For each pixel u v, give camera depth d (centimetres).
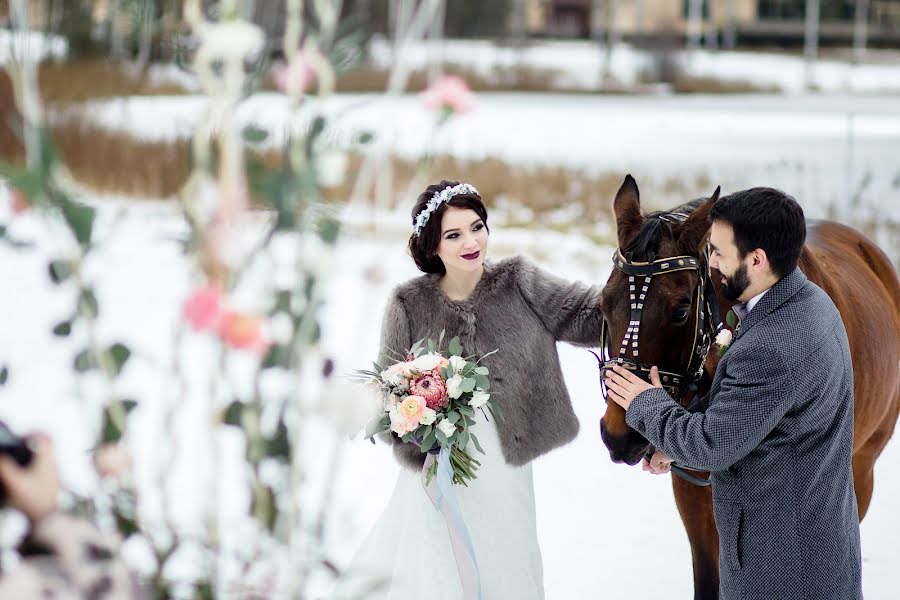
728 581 285
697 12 5206
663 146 1895
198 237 146
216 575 159
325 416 160
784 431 270
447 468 329
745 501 278
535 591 353
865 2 5444
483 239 348
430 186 350
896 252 1032
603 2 5531
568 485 599
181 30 157
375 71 2677
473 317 352
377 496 542
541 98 3128
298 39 151
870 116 2456
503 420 346
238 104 145
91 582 155
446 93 190
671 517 548
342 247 173
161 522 167
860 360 379
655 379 307
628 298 316
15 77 148
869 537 506
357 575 188
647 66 3812
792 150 1802
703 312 325
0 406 383
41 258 704
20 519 158
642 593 454
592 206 1383
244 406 156
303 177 146
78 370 163
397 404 324
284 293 154
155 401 507
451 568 340
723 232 281
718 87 3581
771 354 265
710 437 270
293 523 159
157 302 608
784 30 5762
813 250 415
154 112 745
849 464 279
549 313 358
